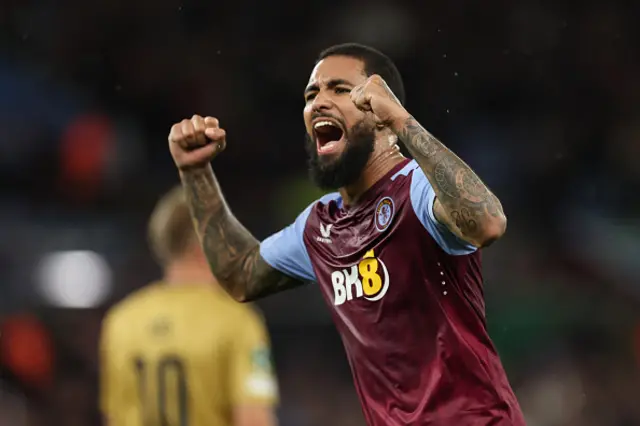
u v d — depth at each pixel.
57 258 33.62
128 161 42.50
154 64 47.31
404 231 11.03
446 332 11.03
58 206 39.78
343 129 11.72
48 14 47.62
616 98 49.81
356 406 32.38
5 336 31.47
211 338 17.08
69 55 46.91
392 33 48.31
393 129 10.70
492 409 11.01
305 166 45.94
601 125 48.81
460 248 10.86
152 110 46.50
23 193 40.19
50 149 42.38
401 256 11.08
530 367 33.91
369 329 11.43
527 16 50.19
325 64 12.05
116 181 41.41
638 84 50.28
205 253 13.52
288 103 47.75
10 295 32.66
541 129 47.84
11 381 31.14
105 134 42.75
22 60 45.84
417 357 11.16
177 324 17.16
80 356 32.03
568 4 51.16
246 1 49.53
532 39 50.09
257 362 17.03
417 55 48.34
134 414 17.36
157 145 45.06
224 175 44.84
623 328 35.31
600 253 39.69
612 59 50.69
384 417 11.39
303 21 49.25
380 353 11.36
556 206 43.88
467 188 10.17
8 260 33.53
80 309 32.91
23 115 43.25
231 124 46.59
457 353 11.00
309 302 32.91
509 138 47.09
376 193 11.56
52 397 31.28
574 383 33.19
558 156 44.91
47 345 31.84
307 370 32.53
